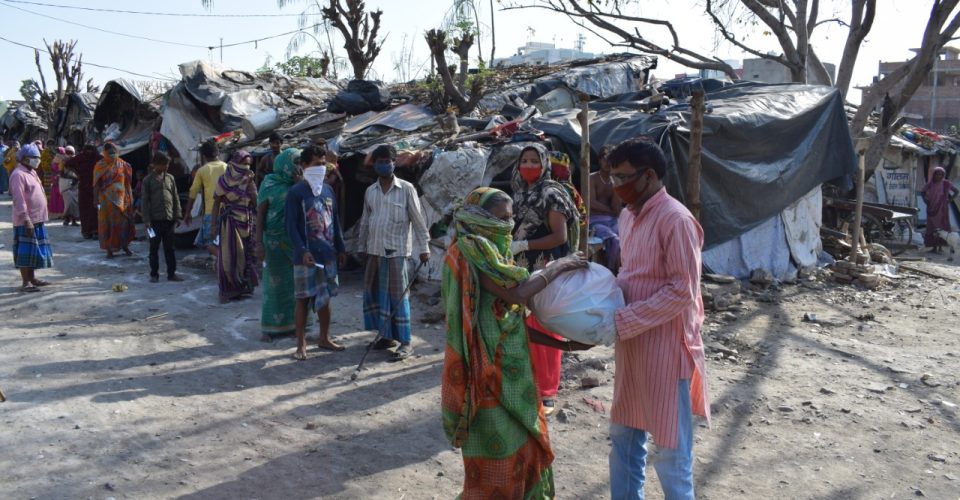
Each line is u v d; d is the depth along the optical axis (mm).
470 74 14133
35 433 4777
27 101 34344
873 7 14336
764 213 9680
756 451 4695
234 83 15297
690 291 3053
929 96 48844
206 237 10062
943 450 4734
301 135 12102
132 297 8703
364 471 4391
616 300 3232
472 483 3412
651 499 4043
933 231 14266
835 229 11922
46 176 18250
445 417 3354
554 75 14164
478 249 3256
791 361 6543
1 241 13070
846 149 10602
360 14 16469
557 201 4898
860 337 7402
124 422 5012
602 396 5582
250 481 4227
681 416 3168
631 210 3322
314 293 6344
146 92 17203
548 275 3295
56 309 8109
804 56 15688
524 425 3350
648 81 16281
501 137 9430
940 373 6223
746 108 9703
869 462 4555
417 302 8469
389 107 12906
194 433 4875
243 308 8227
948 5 13016
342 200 10352
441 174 8867
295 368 6207
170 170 14312
